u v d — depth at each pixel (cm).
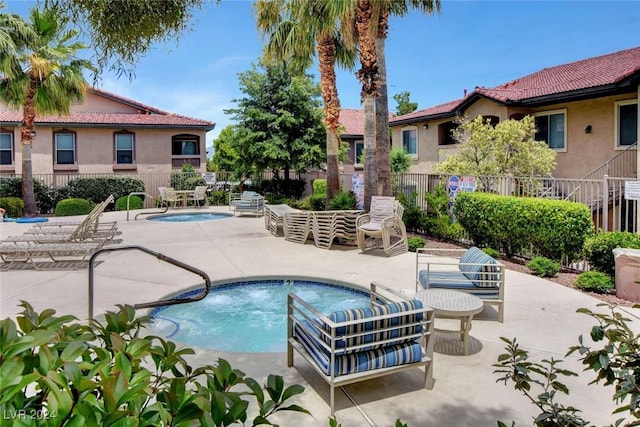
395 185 1496
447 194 1216
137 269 834
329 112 1383
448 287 566
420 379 412
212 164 3142
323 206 1855
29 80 1628
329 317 358
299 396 380
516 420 342
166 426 133
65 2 253
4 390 114
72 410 119
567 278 789
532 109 1580
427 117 1973
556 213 818
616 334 175
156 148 2306
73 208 1823
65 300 638
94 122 2147
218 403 144
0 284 723
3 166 2119
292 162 2062
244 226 1446
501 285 555
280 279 809
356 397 379
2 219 1580
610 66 1479
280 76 2028
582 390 388
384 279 775
